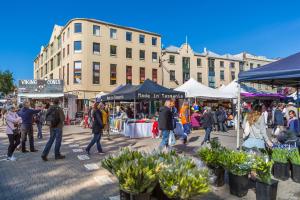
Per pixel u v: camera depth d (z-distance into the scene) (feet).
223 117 56.85
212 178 12.96
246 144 21.12
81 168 23.81
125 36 135.33
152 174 12.25
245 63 183.73
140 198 12.26
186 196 11.52
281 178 19.80
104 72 128.26
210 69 166.20
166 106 30.86
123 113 56.29
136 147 35.70
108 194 17.06
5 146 37.11
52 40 167.22
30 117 32.27
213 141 21.04
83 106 122.62
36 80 85.56
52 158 28.25
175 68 151.64
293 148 21.67
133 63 137.08
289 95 68.90
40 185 19.11
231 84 67.10
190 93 57.77
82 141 41.96
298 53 23.32
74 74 124.98
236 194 16.48
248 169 16.03
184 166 12.41
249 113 21.59
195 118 55.72
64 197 16.69
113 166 13.83
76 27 125.39
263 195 15.05
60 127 27.78
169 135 34.04
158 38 146.51
